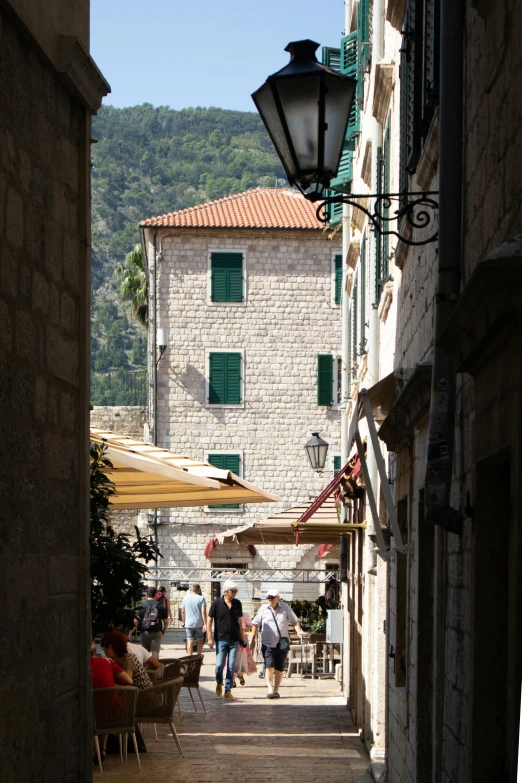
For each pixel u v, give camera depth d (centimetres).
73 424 673
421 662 866
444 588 714
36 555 592
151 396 3950
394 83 1188
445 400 597
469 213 618
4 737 530
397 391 902
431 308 823
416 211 927
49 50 621
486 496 540
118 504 1503
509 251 364
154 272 3969
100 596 1077
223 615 2078
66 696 641
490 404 490
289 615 2156
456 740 645
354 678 1794
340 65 2064
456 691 649
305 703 1992
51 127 637
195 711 1845
